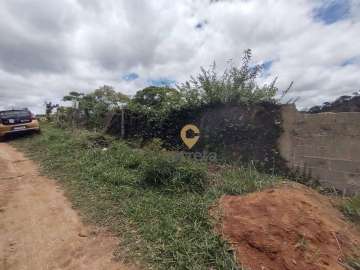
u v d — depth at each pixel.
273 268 2.63
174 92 7.78
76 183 5.32
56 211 4.22
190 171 4.78
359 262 2.70
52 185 5.41
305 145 4.98
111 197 4.53
